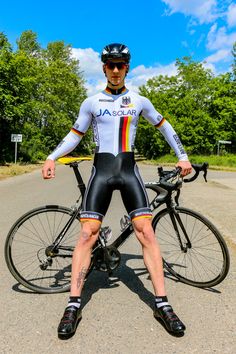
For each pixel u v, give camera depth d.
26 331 2.51
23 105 28.45
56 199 8.80
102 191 2.73
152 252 2.70
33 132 36.91
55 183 13.23
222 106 44.59
